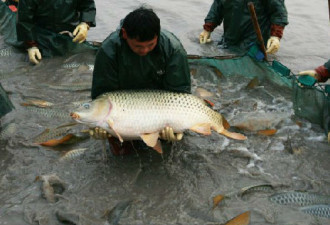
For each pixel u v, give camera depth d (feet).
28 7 10.72
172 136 6.61
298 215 6.04
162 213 6.10
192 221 5.93
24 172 6.95
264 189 6.57
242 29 12.01
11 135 7.94
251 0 11.55
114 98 6.37
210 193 6.51
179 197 6.42
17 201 6.27
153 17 5.83
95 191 6.53
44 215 5.99
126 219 5.96
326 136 8.02
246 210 6.13
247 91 9.85
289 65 11.34
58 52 11.57
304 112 8.51
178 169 7.05
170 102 6.53
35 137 7.84
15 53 11.78
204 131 6.52
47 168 7.06
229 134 6.88
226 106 9.12
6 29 13.06
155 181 6.77
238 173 6.98
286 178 6.88
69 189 6.56
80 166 7.11
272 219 5.94
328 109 7.98
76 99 9.40
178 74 6.90
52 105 9.07
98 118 6.25
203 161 7.25
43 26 11.55
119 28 6.85
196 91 9.63
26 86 9.94
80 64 11.11
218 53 12.09
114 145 7.38
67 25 11.66
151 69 6.86
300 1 16.80
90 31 13.51
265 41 12.10
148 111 6.42
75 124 8.11
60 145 7.68
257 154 7.51
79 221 5.85
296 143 7.80
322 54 12.09
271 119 8.31
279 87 9.71
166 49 6.69
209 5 16.25
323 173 6.99
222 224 5.85
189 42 12.89
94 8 11.77
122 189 6.59
